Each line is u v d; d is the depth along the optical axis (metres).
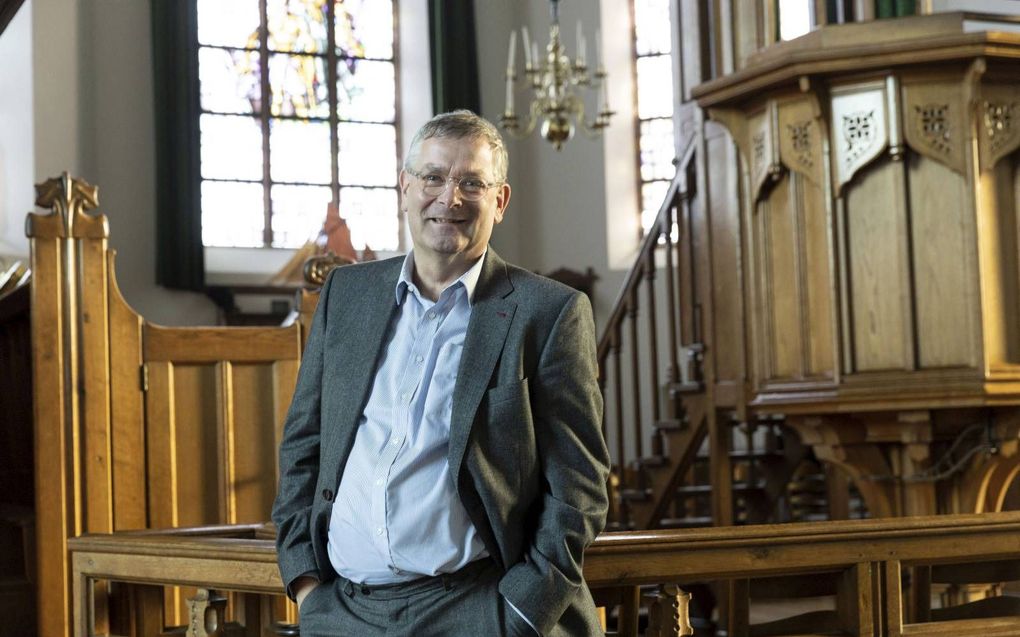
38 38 12.20
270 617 3.20
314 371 2.53
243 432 5.11
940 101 5.46
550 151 14.21
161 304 12.94
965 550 3.31
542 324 2.33
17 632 5.15
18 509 5.66
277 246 13.89
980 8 7.59
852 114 5.61
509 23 14.34
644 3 14.05
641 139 13.99
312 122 14.22
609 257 13.87
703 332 7.01
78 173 12.48
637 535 2.94
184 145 12.90
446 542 2.24
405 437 2.29
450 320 2.35
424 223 2.34
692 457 7.20
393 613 2.29
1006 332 5.50
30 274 4.81
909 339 5.46
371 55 14.55
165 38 12.95
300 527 2.46
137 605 3.40
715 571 3.01
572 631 2.31
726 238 6.59
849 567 3.21
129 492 4.89
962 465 5.80
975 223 5.39
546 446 2.30
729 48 7.01
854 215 5.63
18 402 5.95
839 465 6.02
